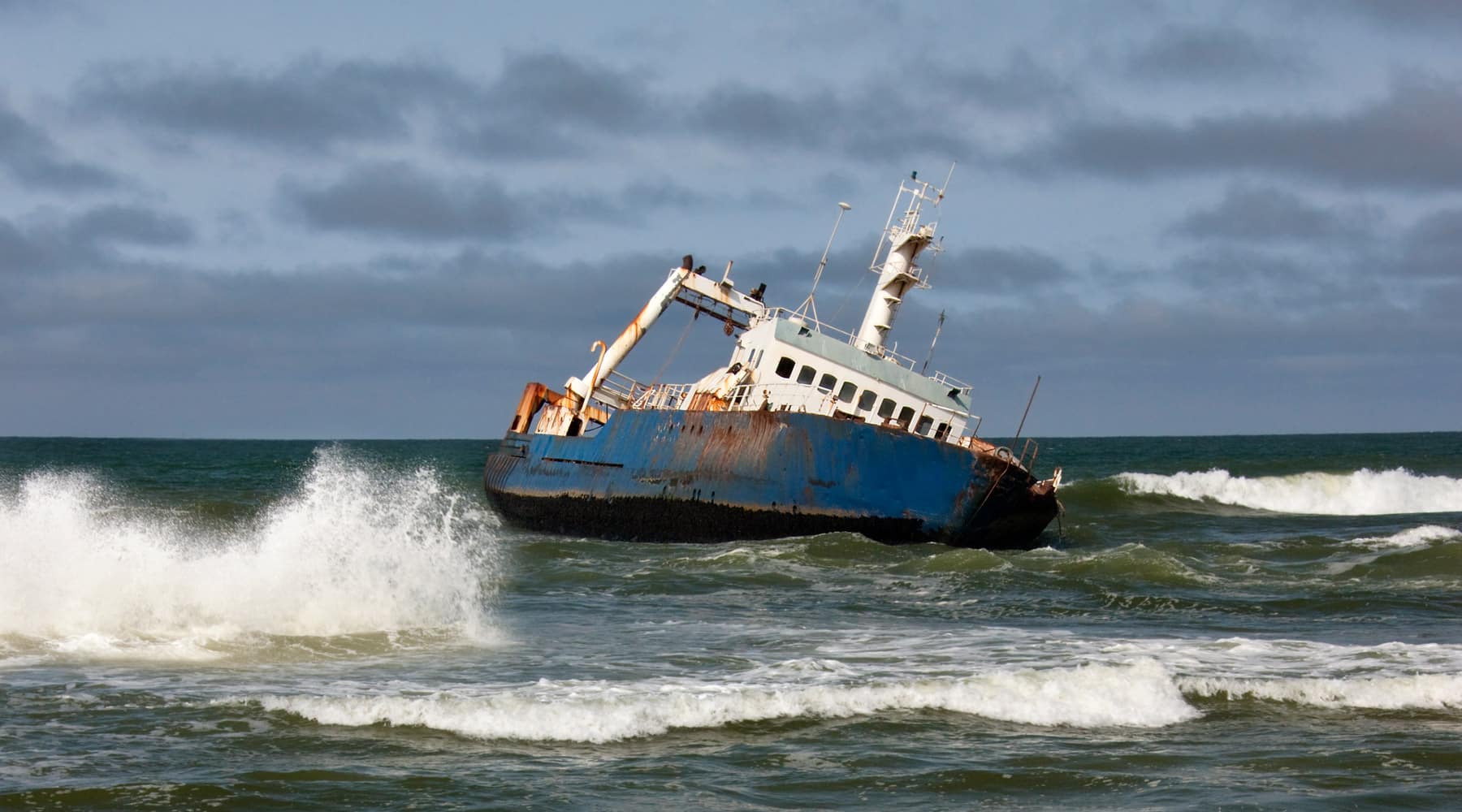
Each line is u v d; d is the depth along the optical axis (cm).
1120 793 2505
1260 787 2544
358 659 3525
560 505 8094
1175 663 3644
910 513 6359
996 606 4928
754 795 2466
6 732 2739
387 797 2406
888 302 7519
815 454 6456
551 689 3147
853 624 4419
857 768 2631
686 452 7019
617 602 4944
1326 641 4166
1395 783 2569
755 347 7350
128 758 2589
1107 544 8094
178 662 3394
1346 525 9956
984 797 2478
